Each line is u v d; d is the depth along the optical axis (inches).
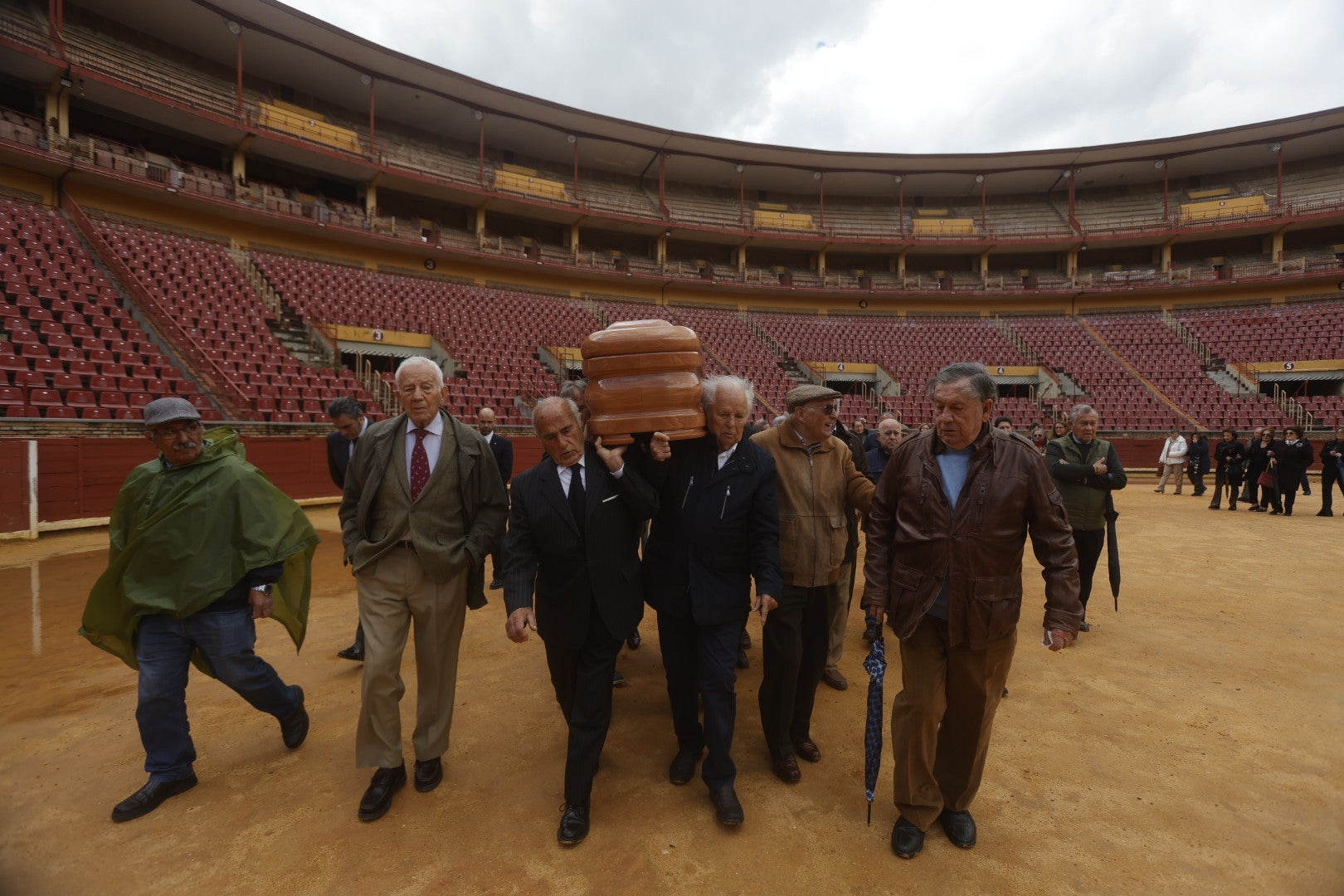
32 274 526.3
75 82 687.7
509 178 1160.2
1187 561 309.4
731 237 1239.5
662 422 103.0
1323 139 1135.6
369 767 107.8
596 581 104.2
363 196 980.6
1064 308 1257.4
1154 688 156.3
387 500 112.3
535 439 715.4
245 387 545.6
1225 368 1019.9
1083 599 200.1
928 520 97.3
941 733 101.7
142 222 727.1
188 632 112.9
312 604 232.4
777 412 987.9
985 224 1285.7
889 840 99.0
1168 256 1226.6
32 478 338.6
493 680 163.6
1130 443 872.9
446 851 96.3
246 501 114.3
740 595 112.5
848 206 1430.9
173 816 104.8
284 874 91.0
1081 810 106.0
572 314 1064.2
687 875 90.7
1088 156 1229.1
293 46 869.8
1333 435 800.9
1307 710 143.3
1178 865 91.9
